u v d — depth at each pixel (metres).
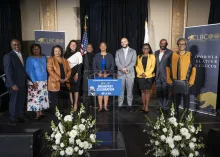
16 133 2.06
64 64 3.64
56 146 1.87
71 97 4.05
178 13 4.96
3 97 4.26
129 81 3.99
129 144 2.63
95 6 4.70
